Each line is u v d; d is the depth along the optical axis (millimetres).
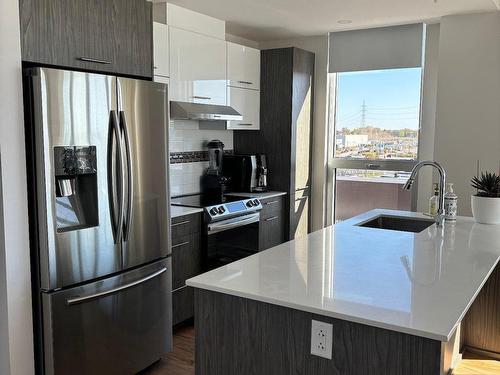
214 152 4742
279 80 4781
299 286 1763
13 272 2242
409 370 1427
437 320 1448
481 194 3021
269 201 4543
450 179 4238
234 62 4422
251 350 1729
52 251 2311
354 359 1514
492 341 2719
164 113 2893
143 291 2824
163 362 3080
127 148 2617
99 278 2557
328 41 5039
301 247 2389
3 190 2180
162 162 2900
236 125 4543
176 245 3424
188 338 3451
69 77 2324
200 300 1835
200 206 3742
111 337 2637
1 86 2131
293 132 4816
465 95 4102
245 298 1713
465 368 2564
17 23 2176
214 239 3803
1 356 2311
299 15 4113
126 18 2744
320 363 1584
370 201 5148
